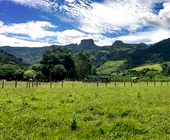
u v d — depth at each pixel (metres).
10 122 15.61
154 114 18.47
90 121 16.45
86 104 22.28
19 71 123.69
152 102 24.62
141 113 18.59
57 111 19.50
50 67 132.88
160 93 34.94
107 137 12.99
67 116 17.58
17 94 31.05
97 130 13.84
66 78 132.50
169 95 31.72
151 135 13.28
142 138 12.78
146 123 15.79
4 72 123.06
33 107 21.00
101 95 31.47
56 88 45.72
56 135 13.24
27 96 28.70
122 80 101.56
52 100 25.73
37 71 130.50
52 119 16.38
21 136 12.90
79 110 19.92
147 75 133.75
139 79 106.31
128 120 15.25
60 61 136.50
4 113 18.14
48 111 19.66
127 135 13.29
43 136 13.25
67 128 14.60
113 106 21.66
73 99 26.28
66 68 138.50
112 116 18.20
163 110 19.80
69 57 139.88
